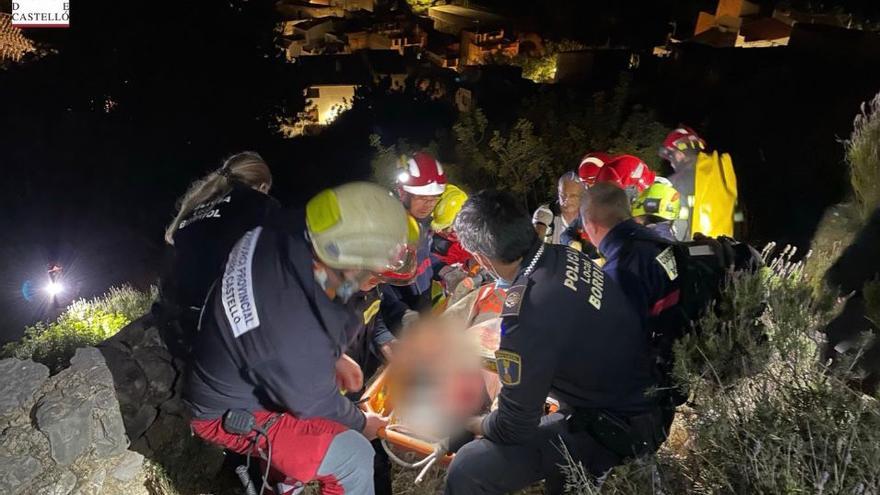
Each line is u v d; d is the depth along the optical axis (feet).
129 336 9.64
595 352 7.80
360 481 7.61
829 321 9.75
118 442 8.89
